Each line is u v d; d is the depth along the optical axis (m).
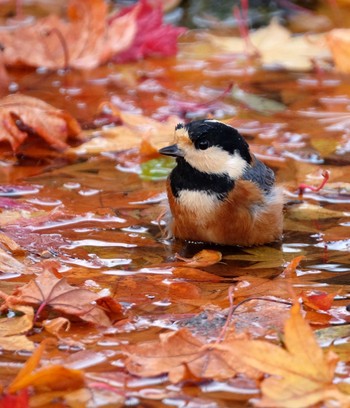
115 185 11.47
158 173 11.90
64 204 10.80
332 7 18.72
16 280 8.74
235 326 7.76
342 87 15.24
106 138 12.89
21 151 12.54
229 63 16.44
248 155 10.02
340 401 6.38
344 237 10.13
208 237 9.97
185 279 8.95
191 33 17.73
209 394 6.64
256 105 14.38
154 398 6.59
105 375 6.91
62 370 6.61
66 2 19.03
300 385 6.51
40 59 15.81
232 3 18.77
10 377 6.84
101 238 9.95
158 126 13.12
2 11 18.33
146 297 8.45
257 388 6.71
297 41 16.91
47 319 7.88
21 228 10.05
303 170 11.93
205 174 9.72
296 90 15.09
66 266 9.16
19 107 12.59
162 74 15.79
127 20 16.06
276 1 18.78
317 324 7.84
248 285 8.80
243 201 9.73
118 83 15.29
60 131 12.61
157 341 7.46
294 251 9.82
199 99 14.54
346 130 13.36
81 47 15.98
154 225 10.39
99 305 8.02
